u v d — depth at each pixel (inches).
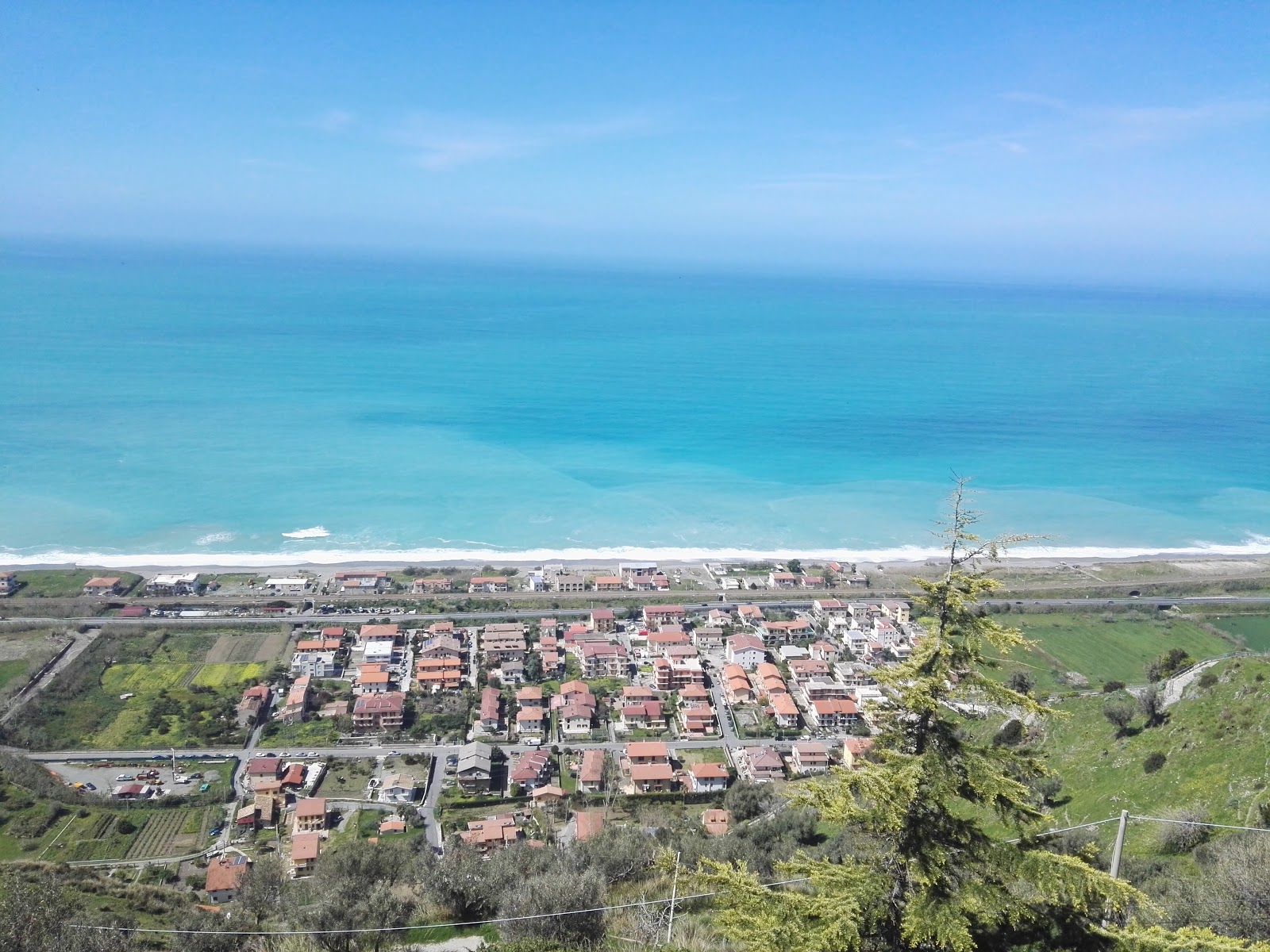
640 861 1592.0
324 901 1348.4
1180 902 1031.0
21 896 1177.4
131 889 1763.0
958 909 686.5
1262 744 1697.8
